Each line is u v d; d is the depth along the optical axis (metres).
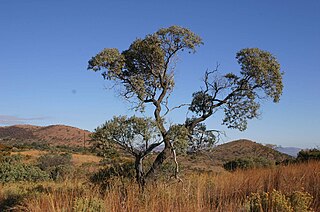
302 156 23.41
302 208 7.32
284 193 9.30
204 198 8.48
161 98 14.32
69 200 8.41
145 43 14.22
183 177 13.07
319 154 22.39
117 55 13.98
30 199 10.87
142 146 13.49
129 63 14.64
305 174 10.81
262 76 14.27
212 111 14.76
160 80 14.45
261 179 10.92
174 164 13.72
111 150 13.53
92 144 13.95
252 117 15.06
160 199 7.71
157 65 14.48
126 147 13.47
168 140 13.28
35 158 44.00
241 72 14.54
